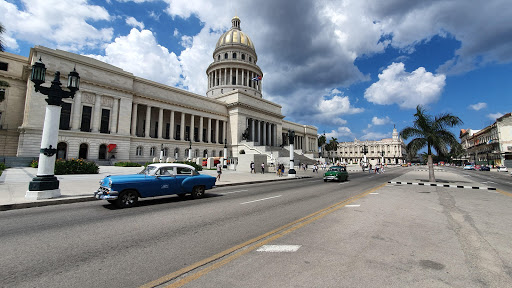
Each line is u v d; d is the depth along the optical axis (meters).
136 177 9.09
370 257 4.20
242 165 33.22
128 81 42.09
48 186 9.77
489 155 67.00
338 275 3.54
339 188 15.52
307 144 92.88
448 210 8.23
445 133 19.69
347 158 138.88
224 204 9.45
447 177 27.12
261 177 24.23
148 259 4.17
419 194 12.39
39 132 32.31
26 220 6.87
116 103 40.22
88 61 37.59
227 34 77.25
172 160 36.56
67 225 6.34
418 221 6.71
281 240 5.12
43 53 33.53
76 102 35.84
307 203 9.74
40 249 4.62
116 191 8.44
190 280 3.43
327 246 4.75
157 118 50.72
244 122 60.91
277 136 71.44
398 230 5.84
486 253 4.40
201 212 7.95
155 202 9.85
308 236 5.39
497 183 20.77
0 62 36.47
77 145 35.25
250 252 4.47
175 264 3.97
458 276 3.51
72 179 17.30
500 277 3.48
